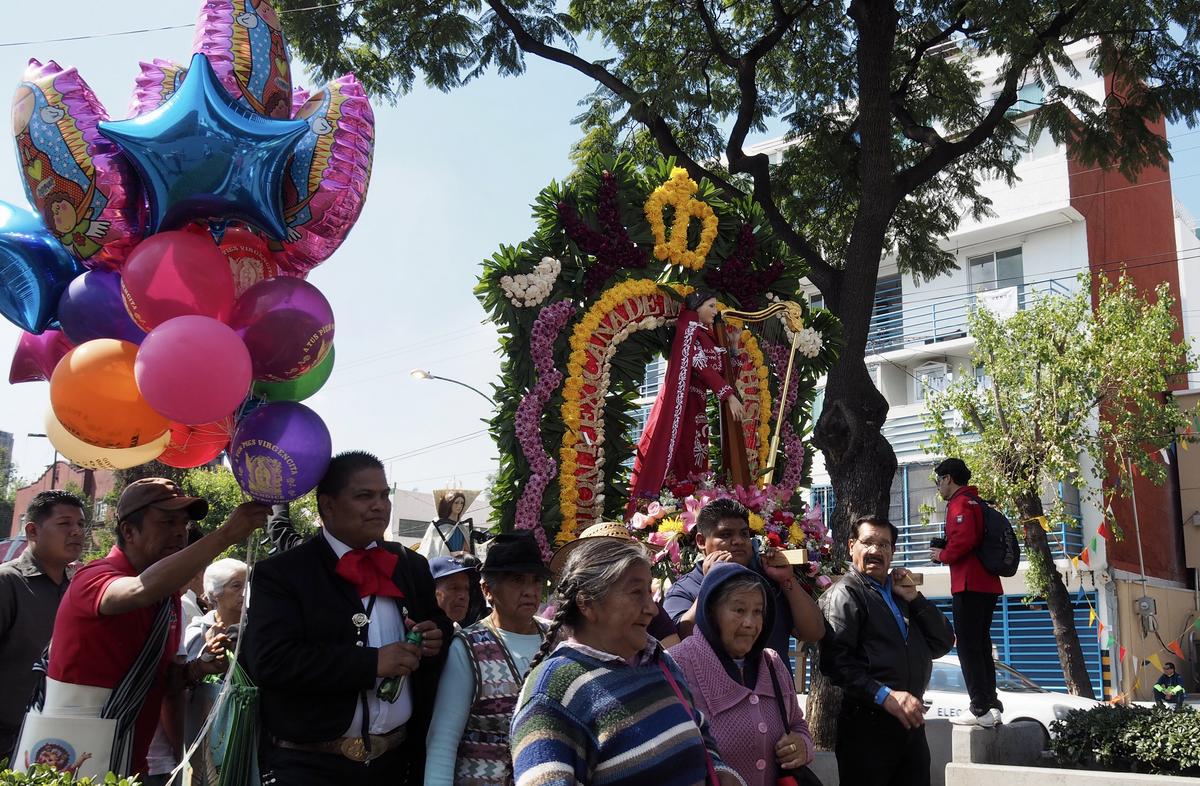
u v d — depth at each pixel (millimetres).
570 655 3123
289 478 4016
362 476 4066
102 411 4047
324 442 4098
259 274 4457
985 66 24359
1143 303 20672
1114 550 23750
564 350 7320
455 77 13078
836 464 10422
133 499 4453
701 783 3051
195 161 3832
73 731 4117
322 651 3773
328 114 4305
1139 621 24047
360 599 4027
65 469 31344
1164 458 22172
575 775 2949
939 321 26250
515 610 4164
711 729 4023
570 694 3037
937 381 26188
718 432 8273
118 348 4102
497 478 7145
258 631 3826
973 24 12516
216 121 3816
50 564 5273
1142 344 19406
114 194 4051
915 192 13930
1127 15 11758
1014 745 8352
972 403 20438
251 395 4383
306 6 12195
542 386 7121
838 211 13922
